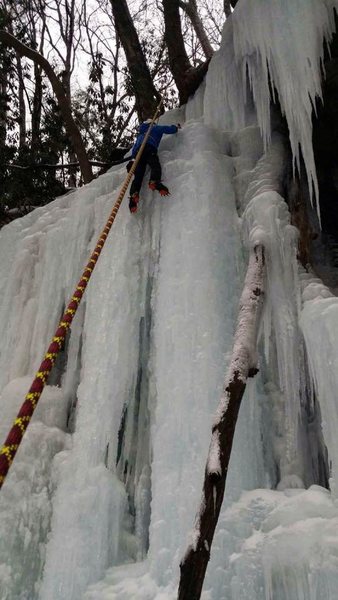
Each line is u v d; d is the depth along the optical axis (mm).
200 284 4117
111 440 3908
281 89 4660
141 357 4355
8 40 8227
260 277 3814
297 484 3496
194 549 2391
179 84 7320
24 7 13125
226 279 4258
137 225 4828
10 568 3496
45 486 3932
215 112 5809
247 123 5625
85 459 3822
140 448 4004
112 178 5688
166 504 3311
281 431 3797
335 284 4672
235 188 5055
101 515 3531
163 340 4031
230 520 3092
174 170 5012
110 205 5238
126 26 8734
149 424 4066
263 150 5285
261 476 3508
